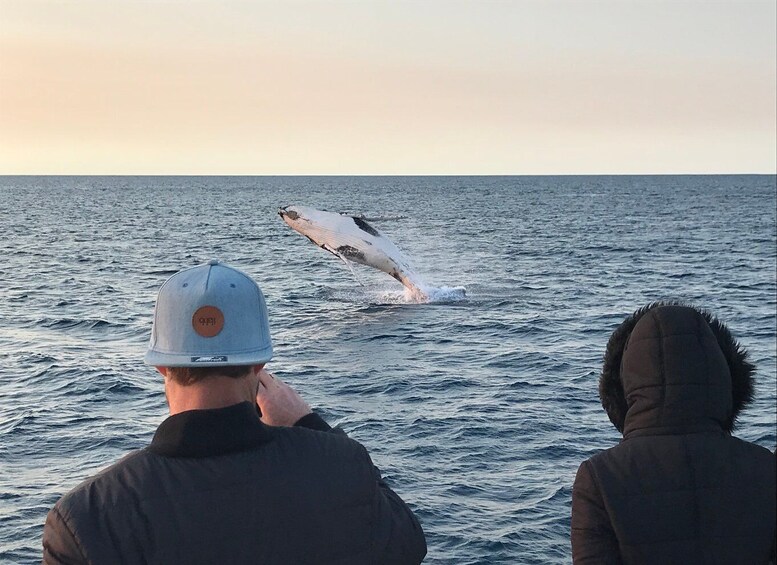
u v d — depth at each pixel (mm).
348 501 2680
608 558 3213
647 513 3174
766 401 16453
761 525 3172
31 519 10422
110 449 13180
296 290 35531
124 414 15141
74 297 31922
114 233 71125
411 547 2803
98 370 18562
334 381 18188
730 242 62875
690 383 3279
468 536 10148
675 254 52719
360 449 2805
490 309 29203
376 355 21109
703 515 3166
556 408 15805
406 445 13562
